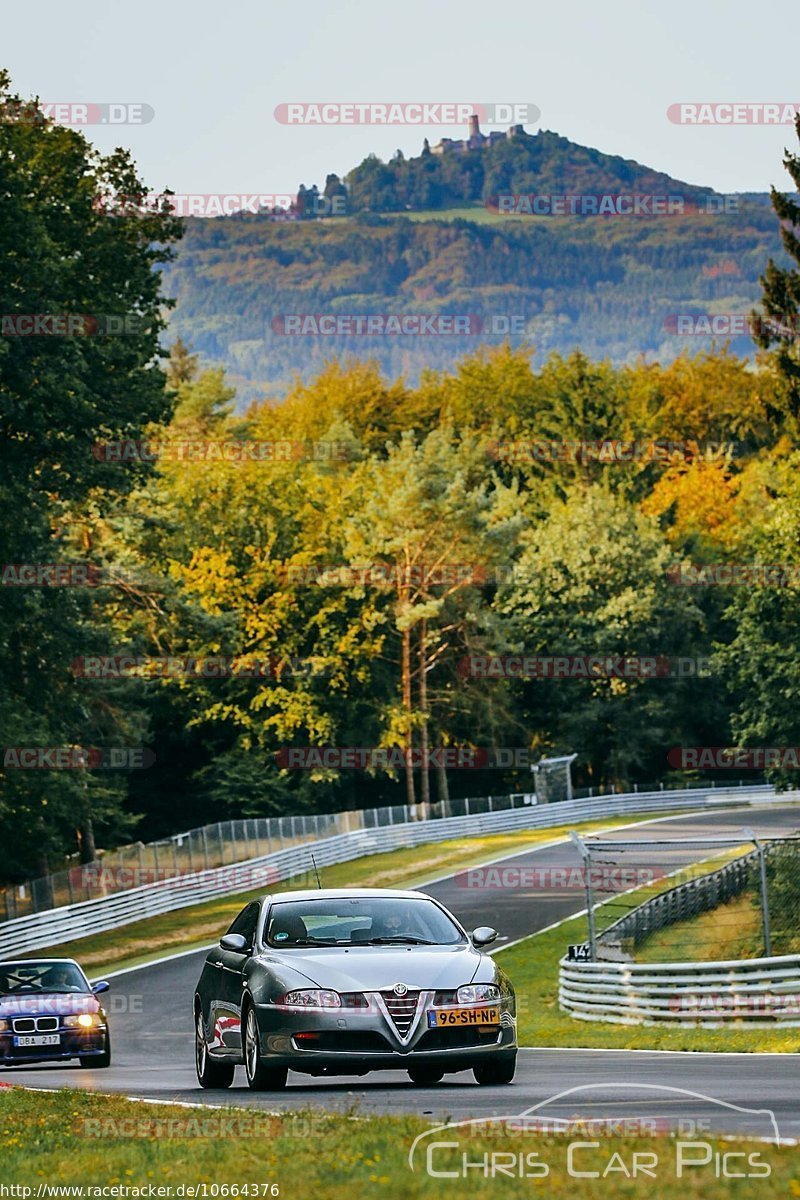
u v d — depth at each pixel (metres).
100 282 127.44
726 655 148.38
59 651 132.38
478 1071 39.47
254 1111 32.41
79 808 136.88
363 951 38.84
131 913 142.38
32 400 114.19
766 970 73.50
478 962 38.75
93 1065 61.91
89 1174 25.77
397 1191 22.23
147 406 125.44
